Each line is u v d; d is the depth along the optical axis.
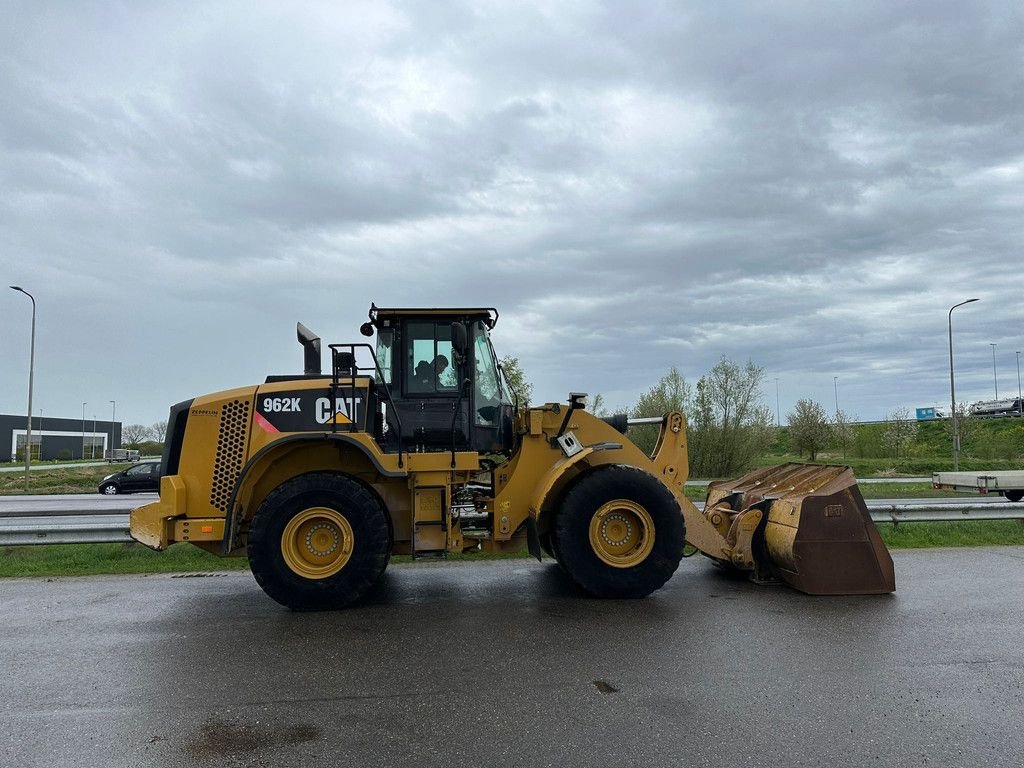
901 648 4.85
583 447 6.85
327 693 4.11
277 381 7.15
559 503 6.57
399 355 6.97
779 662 4.57
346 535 6.13
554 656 4.74
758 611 5.92
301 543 6.17
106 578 7.66
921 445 41.12
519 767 3.19
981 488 17.00
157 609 6.23
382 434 6.88
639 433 30.28
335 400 6.69
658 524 6.46
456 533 6.71
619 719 3.69
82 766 3.23
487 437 7.07
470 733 3.54
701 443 30.27
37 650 5.00
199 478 6.58
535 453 6.93
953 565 7.85
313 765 3.22
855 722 3.64
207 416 6.62
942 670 4.41
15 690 4.21
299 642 5.14
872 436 40.69
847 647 4.89
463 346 6.66
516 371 17.62
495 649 4.91
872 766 3.18
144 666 4.63
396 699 4.00
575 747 3.38
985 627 5.37
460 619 5.75
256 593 6.88
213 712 3.84
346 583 6.07
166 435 6.81
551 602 6.32
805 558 6.49
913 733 3.51
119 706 3.94
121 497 23.58
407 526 6.73
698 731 3.54
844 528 6.54
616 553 6.54
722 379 30.44
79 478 33.12
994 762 3.21
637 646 4.94
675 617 5.74
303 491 6.13
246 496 6.45
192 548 8.99
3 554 8.70
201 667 4.60
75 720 3.75
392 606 6.24
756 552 7.08
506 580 7.36
